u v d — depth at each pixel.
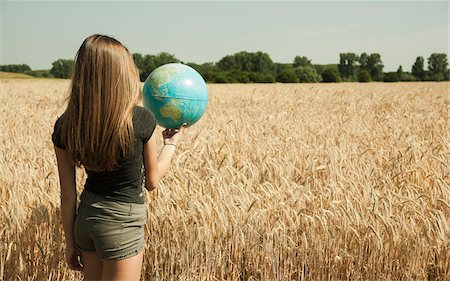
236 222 3.46
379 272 3.39
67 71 66.19
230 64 84.62
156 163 2.54
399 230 3.45
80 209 2.49
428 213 3.74
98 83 2.33
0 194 4.01
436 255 3.50
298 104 14.44
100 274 2.59
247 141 6.61
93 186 2.46
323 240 3.44
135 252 2.51
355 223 3.48
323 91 23.69
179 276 3.34
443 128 8.78
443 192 4.05
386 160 5.66
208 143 5.79
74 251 2.62
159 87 3.04
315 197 3.88
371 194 4.00
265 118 10.48
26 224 3.56
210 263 3.36
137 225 2.49
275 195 3.88
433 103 14.75
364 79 64.19
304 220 3.58
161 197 3.75
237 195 3.94
